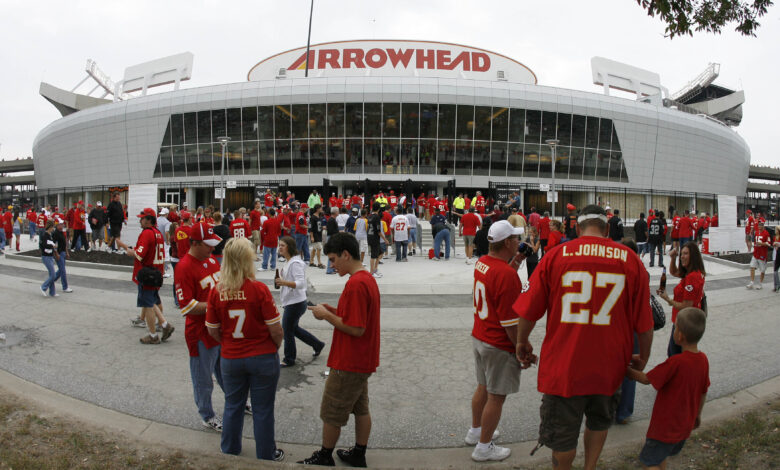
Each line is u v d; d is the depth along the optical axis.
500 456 3.99
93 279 13.05
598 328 2.80
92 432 3.98
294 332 6.46
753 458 3.75
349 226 15.39
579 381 2.80
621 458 3.85
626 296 2.84
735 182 56.78
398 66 46.25
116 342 7.23
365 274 3.87
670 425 3.29
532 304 3.06
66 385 5.43
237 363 3.76
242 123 40.91
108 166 46.09
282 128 40.38
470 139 40.59
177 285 4.39
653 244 16.55
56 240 10.72
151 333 7.18
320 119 39.97
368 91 39.44
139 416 4.73
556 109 41.56
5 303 9.55
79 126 47.53
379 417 4.88
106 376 5.79
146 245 7.14
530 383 5.83
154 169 44.03
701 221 23.56
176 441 4.23
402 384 5.79
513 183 41.50
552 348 2.91
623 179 45.09
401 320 9.07
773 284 13.27
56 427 4.04
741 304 10.63
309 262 15.70
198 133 42.06
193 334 4.46
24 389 5.14
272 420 3.87
